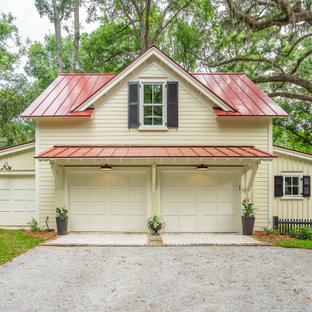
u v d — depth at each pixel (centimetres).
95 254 810
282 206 1194
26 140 1911
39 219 1112
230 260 760
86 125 1127
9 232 1052
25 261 740
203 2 2078
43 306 489
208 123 1138
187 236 1045
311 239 991
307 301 514
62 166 1100
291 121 2297
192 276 638
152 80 1148
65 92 1270
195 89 1143
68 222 1100
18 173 1202
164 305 495
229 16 1659
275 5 1495
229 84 1360
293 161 1207
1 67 2500
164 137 1133
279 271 674
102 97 1135
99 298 522
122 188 1127
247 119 1139
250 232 1066
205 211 1130
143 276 637
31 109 1117
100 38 2573
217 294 542
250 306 493
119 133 1130
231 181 1137
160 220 1052
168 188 1129
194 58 2161
